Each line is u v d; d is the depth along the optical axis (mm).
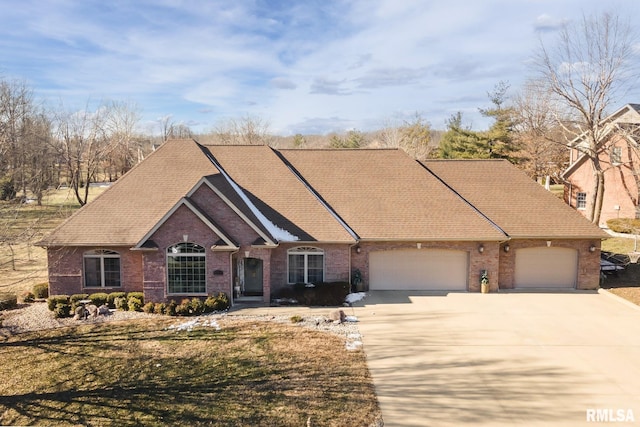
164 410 12164
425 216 24250
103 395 13031
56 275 21484
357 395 12820
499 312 20344
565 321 19156
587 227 24172
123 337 17344
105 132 65062
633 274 26562
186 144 25719
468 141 55406
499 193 26438
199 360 15219
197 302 19906
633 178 38031
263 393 12969
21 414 12117
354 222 23953
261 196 24453
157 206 22719
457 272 23969
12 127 41062
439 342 16812
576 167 43531
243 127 89062
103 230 21594
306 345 16484
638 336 17469
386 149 28047
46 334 17750
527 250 24234
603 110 35844
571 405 12359
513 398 12711
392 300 22234
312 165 27234
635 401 12586
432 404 12344
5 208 22844
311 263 22938
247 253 21328
